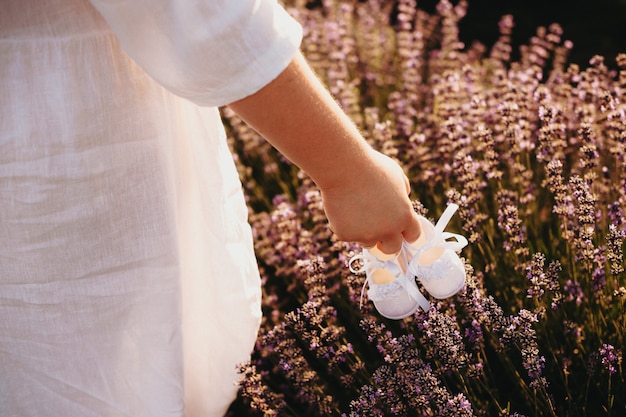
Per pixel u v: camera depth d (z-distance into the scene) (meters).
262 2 0.76
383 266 0.95
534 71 1.56
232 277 1.02
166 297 0.95
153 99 0.88
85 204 0.88
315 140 0.80
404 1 1.92
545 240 1.36
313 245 1.29
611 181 1.24
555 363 1.14
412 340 1.02
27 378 0.97
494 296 1.24
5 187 0.86
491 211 1.38
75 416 0.99
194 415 1.10
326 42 1.86
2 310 0.93
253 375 1.06
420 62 1.86
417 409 1.04
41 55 0.83
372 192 0.84
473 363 1.06
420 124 1.56
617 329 1.09
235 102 0.78
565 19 2.57
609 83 1.49
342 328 1.13
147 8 0.75
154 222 0.92
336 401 1.18
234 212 1.01
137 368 0.98
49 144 0.85
